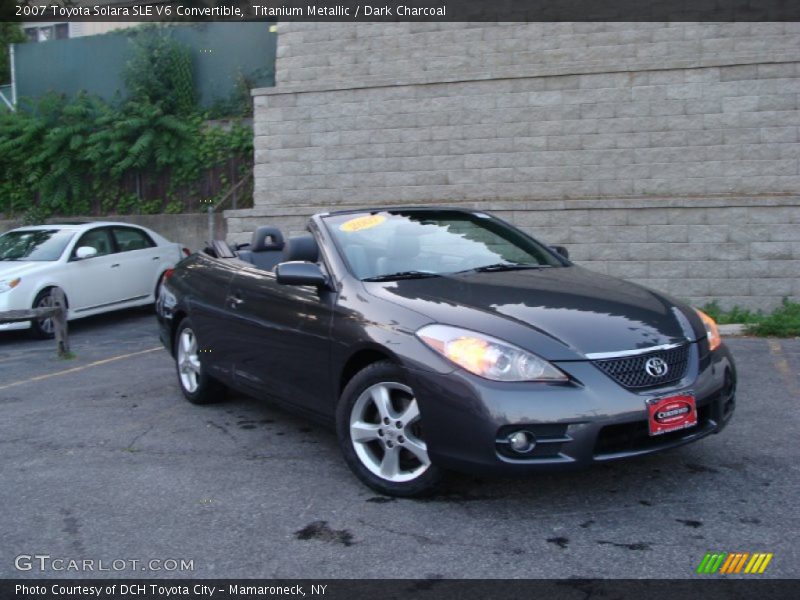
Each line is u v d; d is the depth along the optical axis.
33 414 6.18
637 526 3.74
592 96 9.94
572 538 3.64
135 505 4.22
